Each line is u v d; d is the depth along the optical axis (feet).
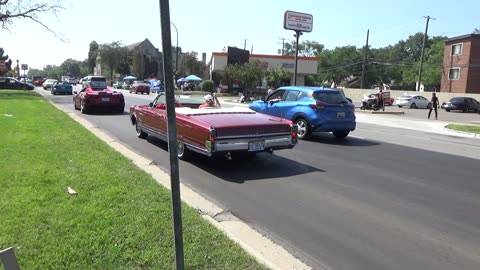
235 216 18.52
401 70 348.59
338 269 13.71
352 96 202.49
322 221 18.08
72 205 16.94
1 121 43.86
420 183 25.20
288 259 14.15
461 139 50.31
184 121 28.60
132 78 237.25
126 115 62.23
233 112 30.35
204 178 25.11
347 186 23.98
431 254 15.01
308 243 15.72
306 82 246.68
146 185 20.52
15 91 131.95
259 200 20.92
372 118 78.95
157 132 35.17
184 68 262.88
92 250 13.03
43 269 11.89
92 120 54.54
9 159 24.88
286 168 28.30
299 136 43.39
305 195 21.91
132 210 16.62
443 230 17.35
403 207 20.29
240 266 12.60
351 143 41.91
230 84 176.65
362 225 17.70
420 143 44.29
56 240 13.61
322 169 28.32
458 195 22.71
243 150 26.32
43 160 24.99
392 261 14.38
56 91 125.49
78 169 23.16
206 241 14.20
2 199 17.40
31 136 33.91
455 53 174.60
